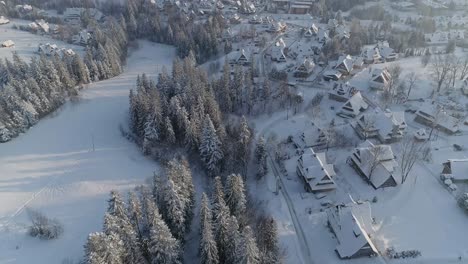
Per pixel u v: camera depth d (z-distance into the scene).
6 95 117.62
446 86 131.62
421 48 179.12
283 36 198.88
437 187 86.50
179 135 106.88
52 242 77.00
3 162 103.75
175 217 68.94
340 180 91.12
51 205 87.88
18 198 90.19
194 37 186.50
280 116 121.69
